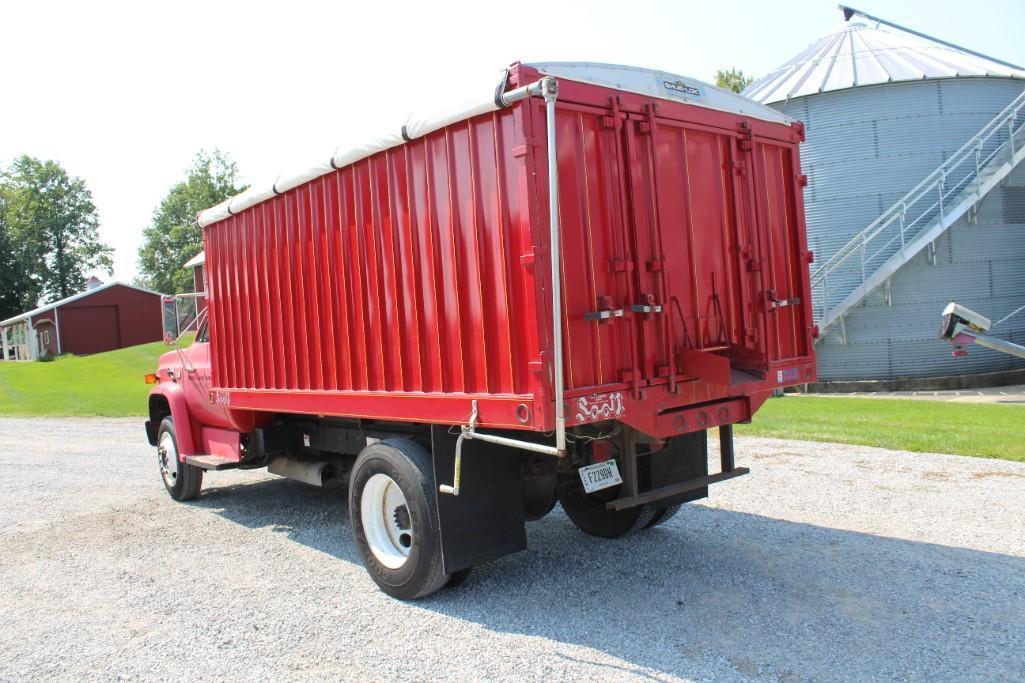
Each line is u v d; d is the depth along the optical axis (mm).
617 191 4523
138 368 35625
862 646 4027
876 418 11984
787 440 10289
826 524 6316
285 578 5680
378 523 5336
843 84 18078
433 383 4859
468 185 4477
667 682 3717
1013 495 6941
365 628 4625
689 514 6816
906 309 17938
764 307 5445
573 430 4723
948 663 3797
